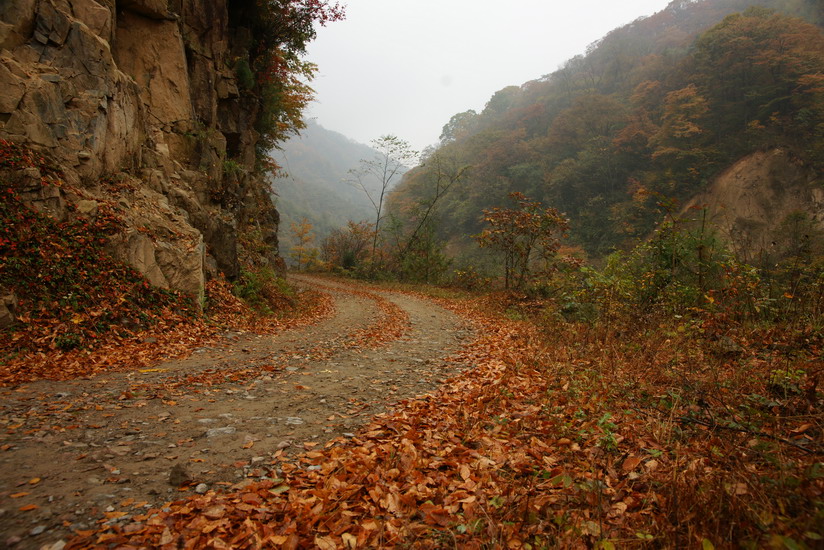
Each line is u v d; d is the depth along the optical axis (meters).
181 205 11.65
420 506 2.65
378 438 3.82
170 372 6.11
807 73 42.38
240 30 17.41
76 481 2.95
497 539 2.24
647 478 2.70
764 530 1.90
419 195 70.38
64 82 9.07
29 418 4.07
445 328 10.91
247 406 4.75
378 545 2.28
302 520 2.50
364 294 20.38
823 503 1.93
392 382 5.90
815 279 7.09
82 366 6.09
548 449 3.34
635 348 6.06
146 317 8.24
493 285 20.20
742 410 3.71
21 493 2.74
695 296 8.06
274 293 14.27
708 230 9.45
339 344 8.72
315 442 3.78
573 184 60.06
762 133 43.69
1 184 7.31
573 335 7.50
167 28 13.13
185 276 9.70
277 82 21.50
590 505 2.47
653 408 3.97
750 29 47.62
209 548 2.24
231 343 8.45
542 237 16.86
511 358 6.73
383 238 36.72
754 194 40.66
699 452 2.95
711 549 1.83
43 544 2.25
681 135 48.25
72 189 8.50
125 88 11.02
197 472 3.17
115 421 4.14
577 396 4.57
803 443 2.89
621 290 8.49
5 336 6.27
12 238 7.12
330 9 18.91
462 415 4.31
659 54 77.81
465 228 73.88
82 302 7.48
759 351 5.43
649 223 47.00
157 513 2.55
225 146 15.58
